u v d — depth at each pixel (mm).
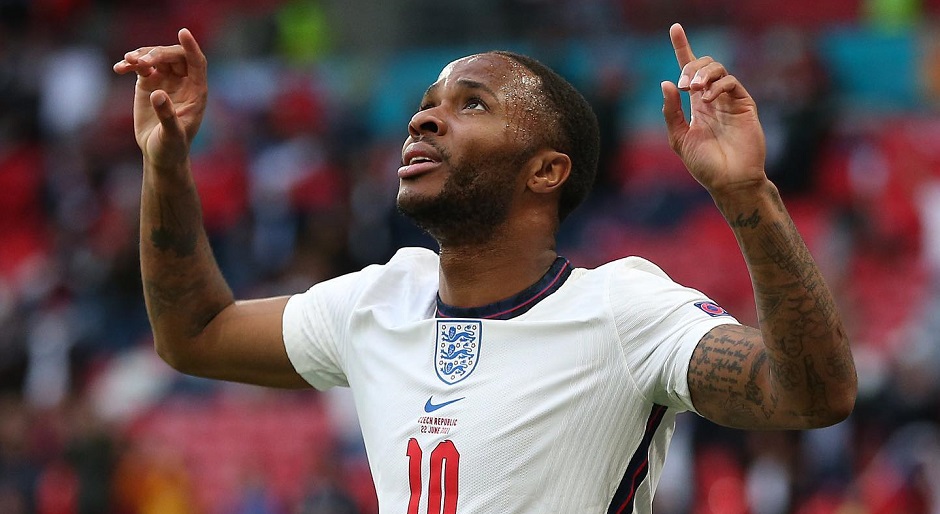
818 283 10070
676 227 44531
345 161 47844
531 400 10844
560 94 11945
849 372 10109
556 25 52719
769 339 10047
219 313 13234
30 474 34188
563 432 10805
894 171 45125
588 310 11094
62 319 44281
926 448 30688
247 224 45906
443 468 10883
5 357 40719
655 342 10828
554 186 11766
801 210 43312
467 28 55094
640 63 49812
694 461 31188
